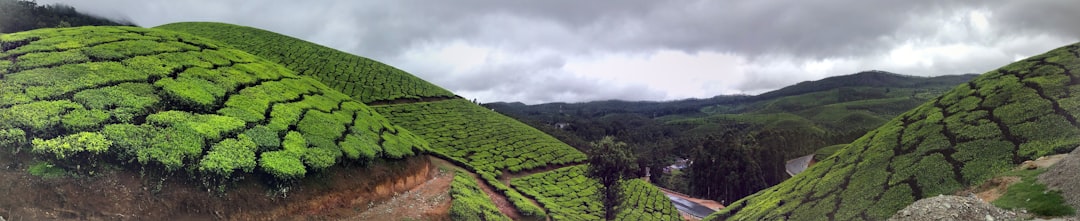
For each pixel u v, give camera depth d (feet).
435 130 205.87
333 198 91.45
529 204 138.62
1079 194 58.70
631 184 214.07
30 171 65.41
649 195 207.82
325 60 273.75
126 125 75.87
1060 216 57.52
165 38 126.00
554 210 143.02
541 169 198.08
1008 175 74.84
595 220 147.43
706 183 281.33
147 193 70.08
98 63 94.12
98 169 68.80
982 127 91.66
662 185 326.03
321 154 94.17
